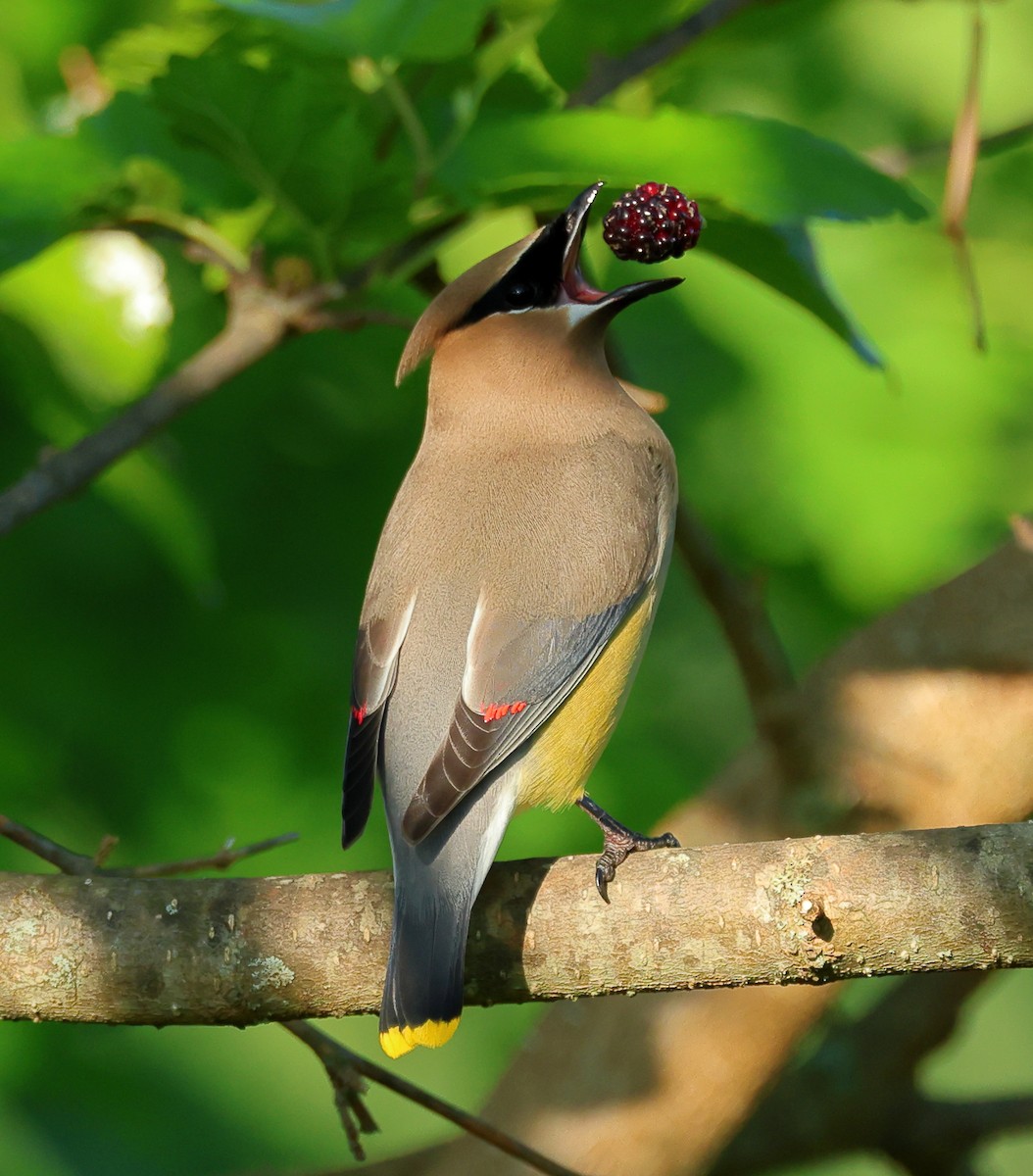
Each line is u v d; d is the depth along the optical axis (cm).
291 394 1373
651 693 1453
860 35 1485
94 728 1307
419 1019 729
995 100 1498
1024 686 1002
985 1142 1159
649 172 840
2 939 742
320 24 830
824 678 1024
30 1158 1277
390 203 880
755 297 1421
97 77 1093
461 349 974
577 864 748
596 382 978
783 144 849
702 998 1015
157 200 933
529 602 876
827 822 1011
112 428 916
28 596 1313
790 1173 1416
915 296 1456
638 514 923
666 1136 1015
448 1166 1058
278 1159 1395
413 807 805
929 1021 1157
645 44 1046
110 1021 748
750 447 1400
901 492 1394
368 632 893
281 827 1328
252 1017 750
